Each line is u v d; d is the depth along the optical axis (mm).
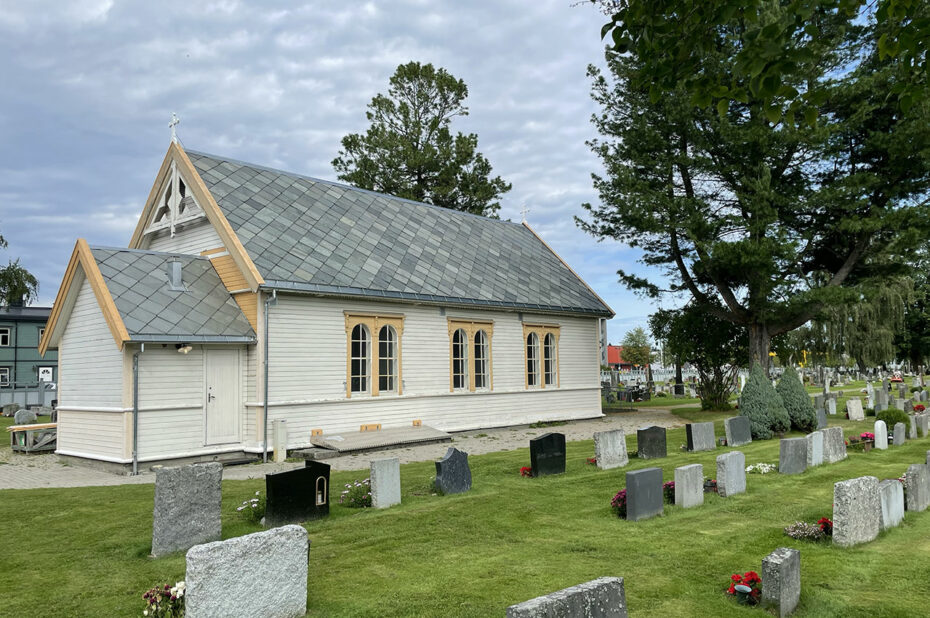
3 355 56812
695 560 8688
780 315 27625
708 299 32375
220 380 18391
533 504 11992
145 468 16781
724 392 34594
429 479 14617
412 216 28656
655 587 7723
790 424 21688
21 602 7359
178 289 18734
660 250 31297
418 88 49531
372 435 20516
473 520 10852
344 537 9859
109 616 6930
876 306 49781
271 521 10422
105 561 8820
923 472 11242
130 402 16641
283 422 18422
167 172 22547
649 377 58906
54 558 9000
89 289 18391
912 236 23719
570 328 30703
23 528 10695
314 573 8250
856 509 9266
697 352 34531
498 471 15625
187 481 9273
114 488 14188
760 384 21516
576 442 21688
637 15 7453
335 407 20438
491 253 30266
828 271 31625
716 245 25469
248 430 18672
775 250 24859
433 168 47312
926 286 58156
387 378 22344
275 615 6633
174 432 17391
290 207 23062
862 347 51781
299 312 19734
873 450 17375
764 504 11672
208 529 9461
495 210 50594
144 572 8281
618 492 11938
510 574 8156
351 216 25219
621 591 5867
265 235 20734
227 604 6246
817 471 14562
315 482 11055
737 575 7582
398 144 46688
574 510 11555
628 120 29906
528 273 30656
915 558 8633
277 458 18234
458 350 25203
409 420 22750
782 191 27203
